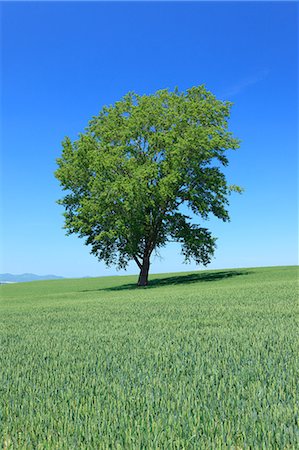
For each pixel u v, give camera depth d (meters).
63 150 44.25
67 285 60.44
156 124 40.84
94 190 39.28
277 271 43.91
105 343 8.62
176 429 3.54
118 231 39.22
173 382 5.05
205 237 41.72
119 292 34.59
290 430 3.42
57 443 3.34
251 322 11.25
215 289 27.50
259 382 4.78
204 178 40.88
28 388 5.07
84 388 4.92
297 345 7.26
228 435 3.38
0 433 3.67
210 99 42.59
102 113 45.06
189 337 8.87
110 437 3.42
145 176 37.69
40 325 13.30
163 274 68.50
